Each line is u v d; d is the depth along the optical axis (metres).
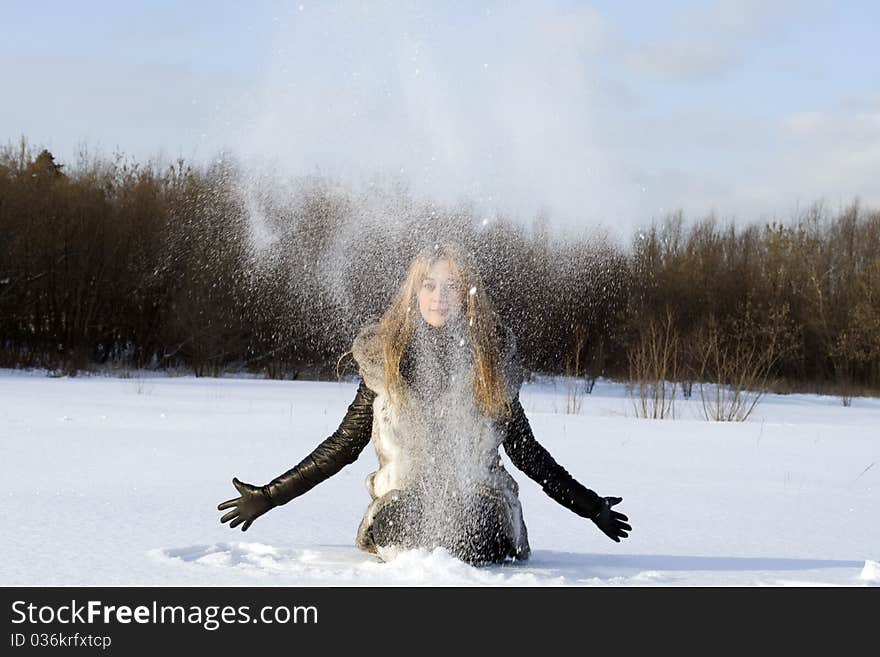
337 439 3.90
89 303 31.17
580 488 3.98
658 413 18.11
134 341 31.55
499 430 3.88
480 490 3.87
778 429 14.05
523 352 27.50
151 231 31.03
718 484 7.56
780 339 34.00
